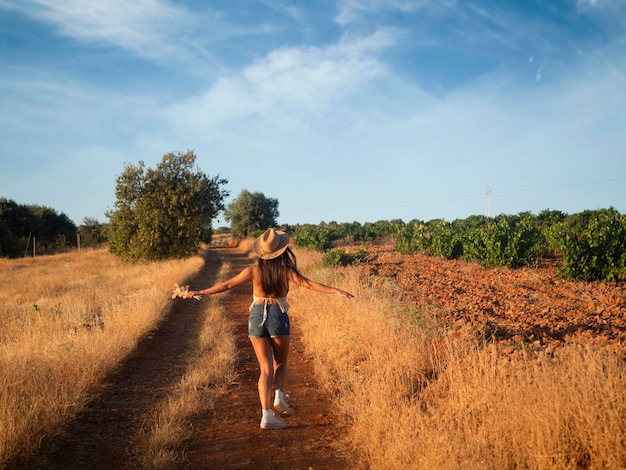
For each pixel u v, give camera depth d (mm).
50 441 4176
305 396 5828
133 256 27609
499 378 4398
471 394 4371
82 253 40438
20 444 3834
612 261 12250
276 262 4660
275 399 4867
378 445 3949
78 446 4234
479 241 18312
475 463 3336
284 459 4070
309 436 4570
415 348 6020
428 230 26297
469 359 5090
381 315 7605
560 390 3729
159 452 3945
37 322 8875
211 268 25984
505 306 9211
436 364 5570
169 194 27625
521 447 3477
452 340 5965
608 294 10469
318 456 4125
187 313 12266
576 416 3441
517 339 5797
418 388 5203
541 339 6094
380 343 6637
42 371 5371
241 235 66188
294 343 8750
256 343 4680
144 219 27297
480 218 41906
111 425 4809
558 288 11688
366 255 20328
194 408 5172
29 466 3719
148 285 15508
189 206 27609
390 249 30953
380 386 5031
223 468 3891
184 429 4609
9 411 3994
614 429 3246
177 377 6684
